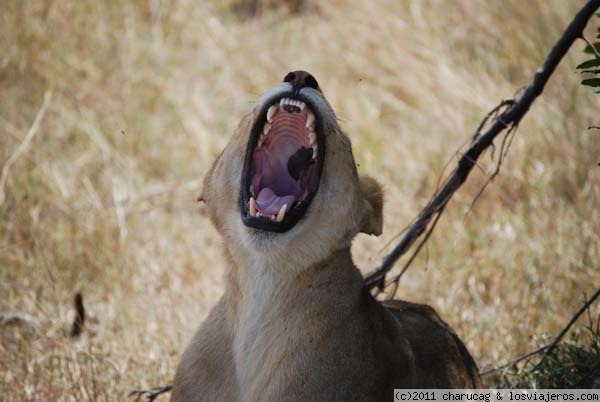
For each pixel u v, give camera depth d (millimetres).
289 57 18562
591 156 14812
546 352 10094
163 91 17531
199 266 13422
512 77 17172
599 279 12211
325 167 8258
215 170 8797
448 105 16594
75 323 11742
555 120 15484
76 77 17328
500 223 13734
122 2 19016
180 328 11734
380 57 17984
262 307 8328
